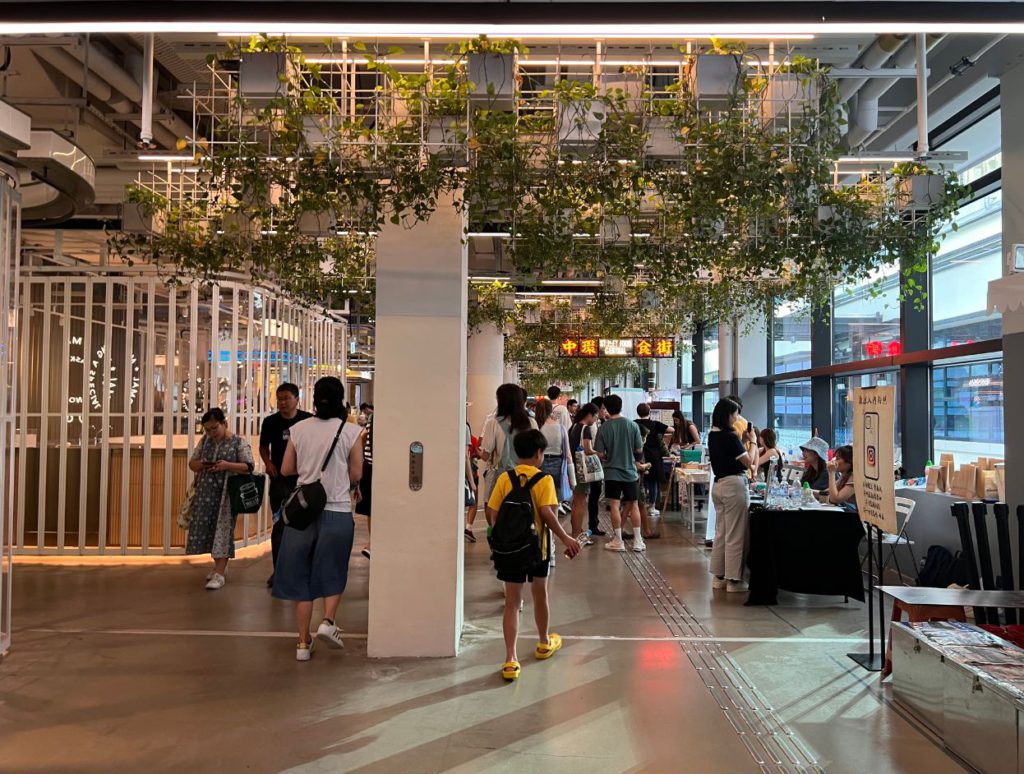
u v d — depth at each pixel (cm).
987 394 859
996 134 848
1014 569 557
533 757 365
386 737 385
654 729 397
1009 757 324
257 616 610
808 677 477
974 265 883
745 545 704
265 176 487
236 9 346
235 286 867
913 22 342
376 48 504
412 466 509
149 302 851
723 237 619
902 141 912
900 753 372
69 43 595
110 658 505
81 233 1218
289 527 498
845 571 650
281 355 971
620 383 2962
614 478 919
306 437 505
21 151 574
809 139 508
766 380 1559
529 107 505
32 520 871
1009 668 357
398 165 474
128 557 851
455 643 512
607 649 531
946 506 680
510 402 697
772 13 345
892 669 452
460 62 480
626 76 511
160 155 701
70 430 924
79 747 373
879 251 602
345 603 654
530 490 482
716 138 489
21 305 856
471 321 1345
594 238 654
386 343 510
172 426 852
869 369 1075
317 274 847
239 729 394
